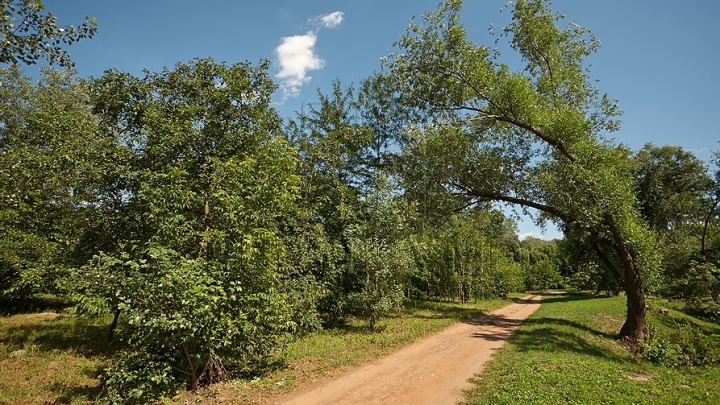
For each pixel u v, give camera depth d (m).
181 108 10.83
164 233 8.51
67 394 7.48
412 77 18.53
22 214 13.83
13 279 14.73
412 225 20.61
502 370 9.92
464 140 19.56
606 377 9.72
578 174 15.64
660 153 40.34
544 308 29.19
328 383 8.85
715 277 24.31
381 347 12.65
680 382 11.02
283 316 9.00
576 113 16.67
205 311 7.19
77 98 25.48
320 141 19.05
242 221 8.80
